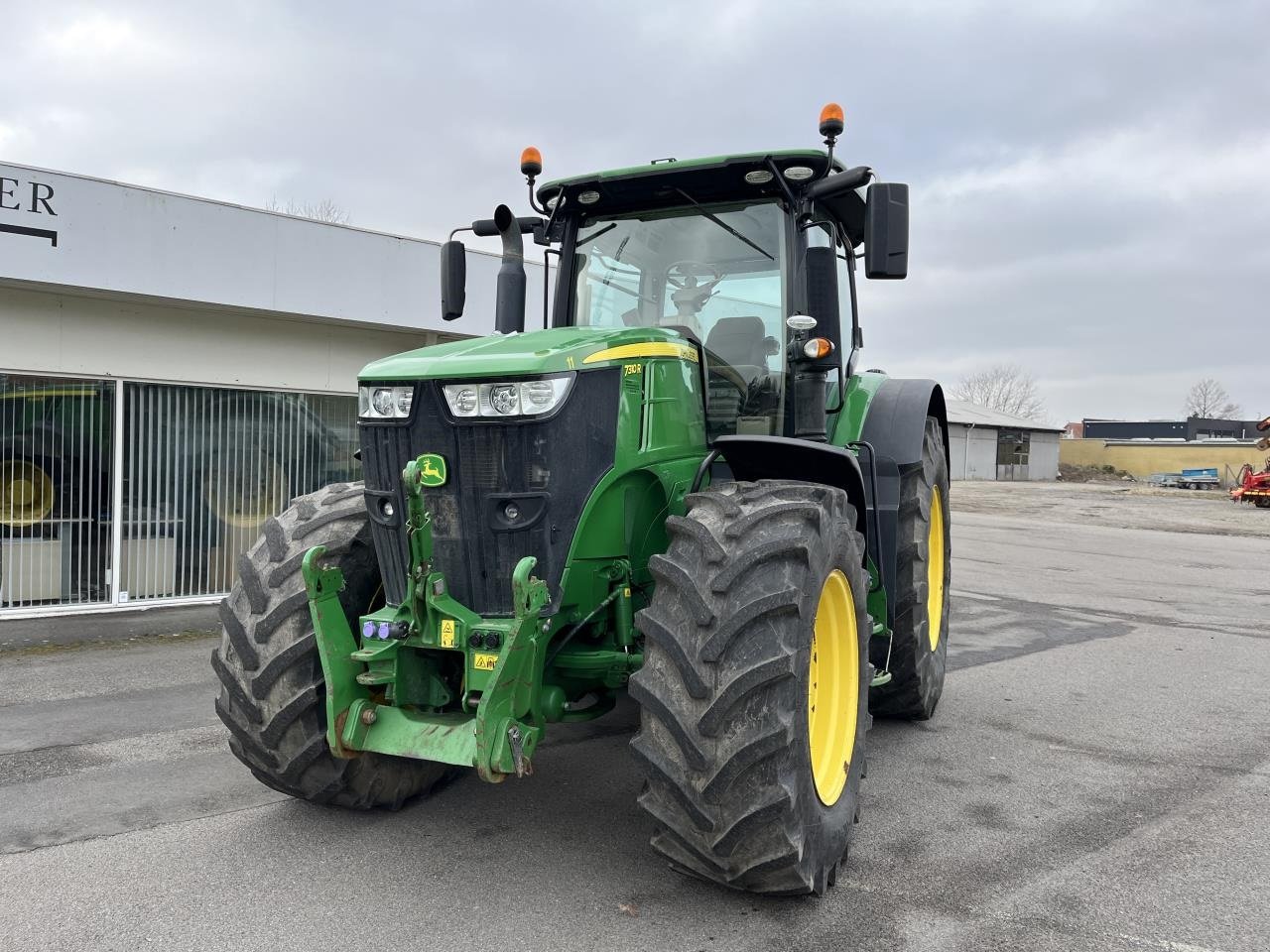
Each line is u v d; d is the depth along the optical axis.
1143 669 6.63
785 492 3.06
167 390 8.63
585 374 3.09
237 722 3.35
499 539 2.98
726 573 2.74
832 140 3.73
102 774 4.21
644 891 3.04
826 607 3.26
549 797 3.89
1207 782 4.20
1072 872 3.24
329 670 3.03
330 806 3.69
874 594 4.16
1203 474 41.31
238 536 9.05
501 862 3.25
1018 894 3.06
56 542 8.14
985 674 6.43
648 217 4.27
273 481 9.27
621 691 5.73
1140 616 9.11
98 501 8.31
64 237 7.41
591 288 4.34
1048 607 9.61
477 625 2.92
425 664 3.15
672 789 2.70
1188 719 5.29
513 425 2.94
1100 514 24.23
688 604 2.76
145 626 7.77
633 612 3.41
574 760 4.41
